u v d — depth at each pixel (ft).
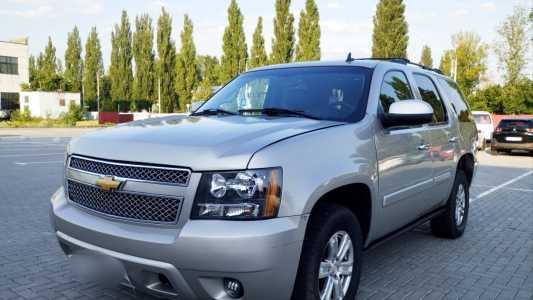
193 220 8.44
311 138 9.66
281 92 13.34
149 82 203.31
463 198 18.74
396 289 13.15
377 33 123.75
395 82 13.71
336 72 13.35
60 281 13.33
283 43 135.85
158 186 8.74
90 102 240.73
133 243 8.72
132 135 10.00
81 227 9.56
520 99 126.72
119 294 12.41
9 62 178.70
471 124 19.34
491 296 12.81
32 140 73.41
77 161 10.34
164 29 182.39
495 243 18.02
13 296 12.28
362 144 10.91
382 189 11.62
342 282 10.70
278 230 8.34
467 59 153.07
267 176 8.47
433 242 18.04
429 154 14.46
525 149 61.11
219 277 8.34
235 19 146.00
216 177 8.44
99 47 244.83
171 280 8.55
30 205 23.58
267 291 8.46
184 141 9.17
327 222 9.68
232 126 10.30
